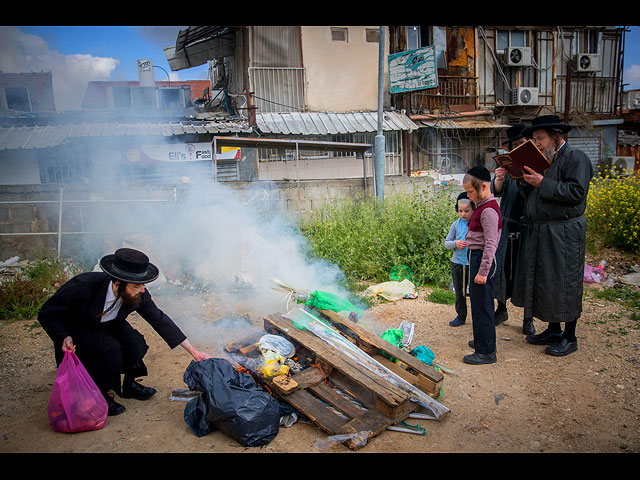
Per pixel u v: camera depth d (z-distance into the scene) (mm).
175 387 3660
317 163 12359
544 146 4039
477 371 3869
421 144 14695
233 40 13680
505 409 3256
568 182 3916
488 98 15836
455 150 15156
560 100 16766
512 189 4742
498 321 5059
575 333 4676
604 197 8016
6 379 3883
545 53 16234
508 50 15391
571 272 4027
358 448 2754
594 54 16500
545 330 4605
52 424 2986
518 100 15547
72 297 2953
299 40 12344
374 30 12922
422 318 5285
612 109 17703
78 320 3043
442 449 2779
